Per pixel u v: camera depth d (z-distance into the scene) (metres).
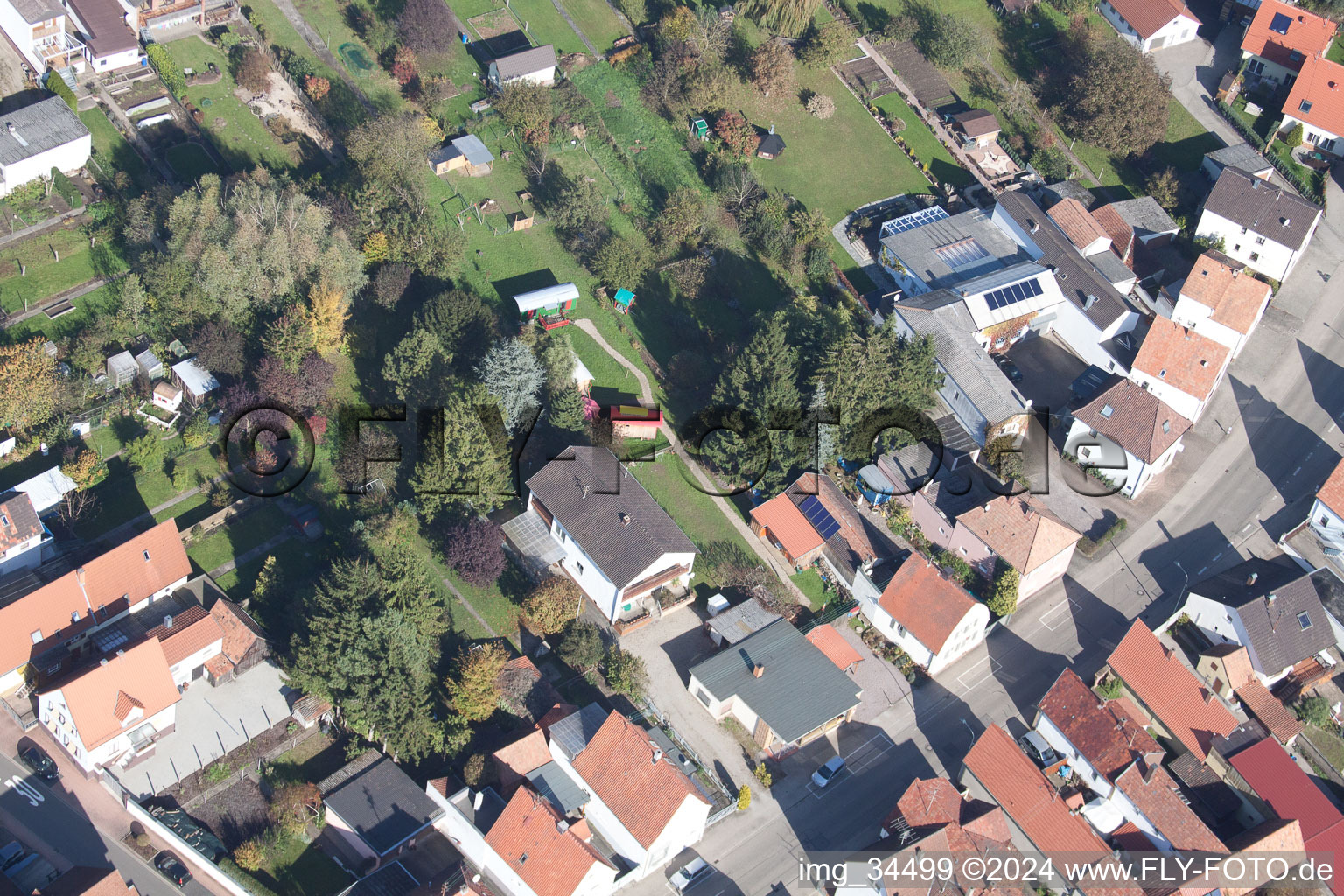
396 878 96.19
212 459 120.88
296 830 98.69
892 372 126.56
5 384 116.50
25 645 103.75
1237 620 114.75
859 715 111.19
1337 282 153.50
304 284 126.94
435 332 125.31
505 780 101.56
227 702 106.44
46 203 135.62
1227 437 137.25
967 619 111.44
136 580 108.94
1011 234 148.62
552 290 134.00
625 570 110.12
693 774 104.88
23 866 94.88
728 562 119.50
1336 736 114.25
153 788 100.44
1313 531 128.00
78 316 128.25
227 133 146.88
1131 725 106.19
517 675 107.00
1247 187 152.12
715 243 144.25
